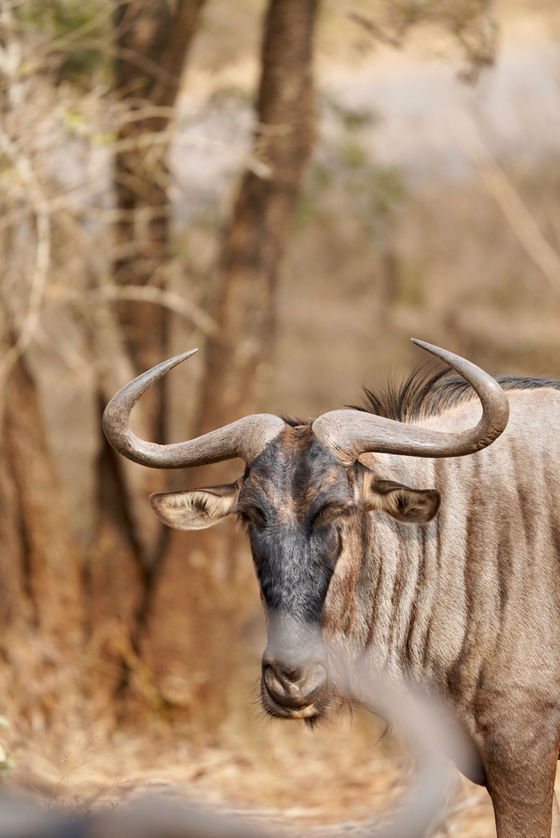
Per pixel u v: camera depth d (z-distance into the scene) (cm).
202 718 3161
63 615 3234
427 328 6116
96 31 3225
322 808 2483
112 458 3284
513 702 1689
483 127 6350
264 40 3170
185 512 1745
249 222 3200
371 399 1856
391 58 6656
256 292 3219
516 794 1686
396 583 1728
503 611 1697
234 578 3206
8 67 2839
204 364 3253
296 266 6216
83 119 2877
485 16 3356
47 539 3222
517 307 6131
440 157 6531
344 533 1617
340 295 6244
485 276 6228
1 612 3111
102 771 2766
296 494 1587
